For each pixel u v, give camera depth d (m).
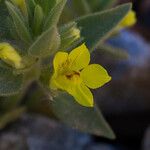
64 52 0.15
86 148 0.24
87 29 0.18
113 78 0.26
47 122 0.23
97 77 0.15
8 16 0.16
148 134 0.24
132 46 0.28
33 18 0.16
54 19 0.15
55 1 0.16
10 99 0.21
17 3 0.17
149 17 0.31
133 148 0.26
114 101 0.26
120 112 0.27
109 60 0.26
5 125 0.23
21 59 0.15
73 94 0.15
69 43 0.15
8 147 0.22
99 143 0.25
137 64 0.27
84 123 0.20
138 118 0.27
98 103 0.26
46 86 0.16
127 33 0.28
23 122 0.23
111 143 0.25
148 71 0.27
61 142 0.24
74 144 0.24
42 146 0.23
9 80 0.16
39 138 0.23
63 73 0.15
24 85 0.18
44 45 0.14
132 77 0.26
